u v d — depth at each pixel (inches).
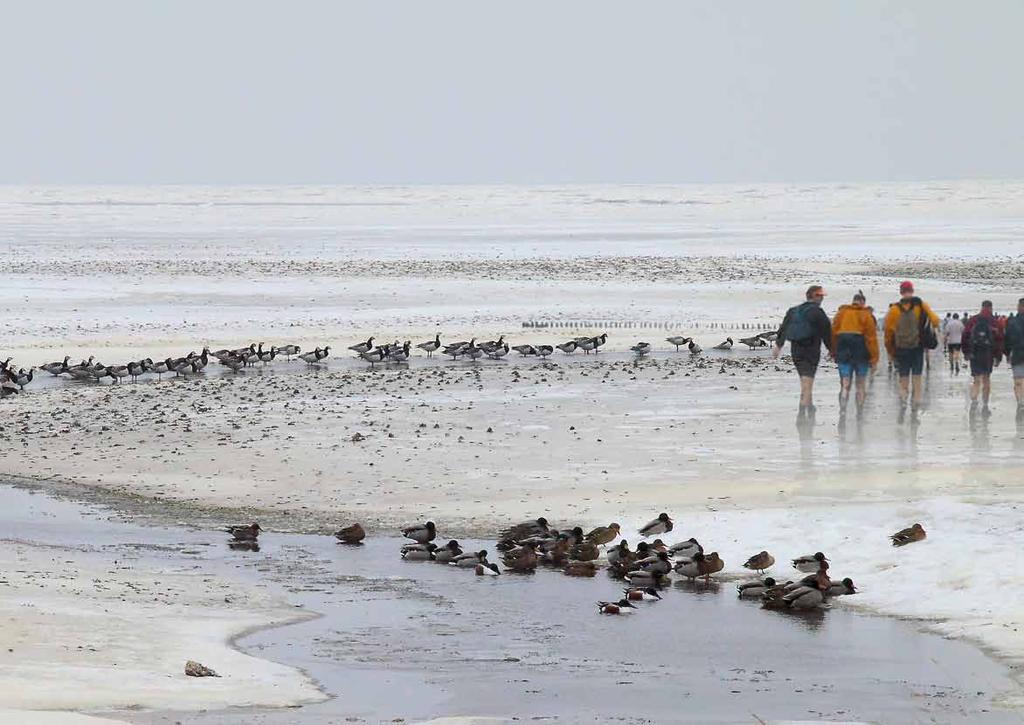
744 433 3966.5
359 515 3196.4
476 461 3693.4
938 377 5147.6
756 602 2456.9
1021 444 3644.2
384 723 1753.2
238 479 3607.3
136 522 3189.0
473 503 3230.8
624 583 2630.4
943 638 2176.4
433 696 1905.8
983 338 4089.6
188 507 3331.7
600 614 2385.6
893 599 2380.7
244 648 2166.6
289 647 2181.3
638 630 2282.2
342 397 4936.0
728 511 2962.6
